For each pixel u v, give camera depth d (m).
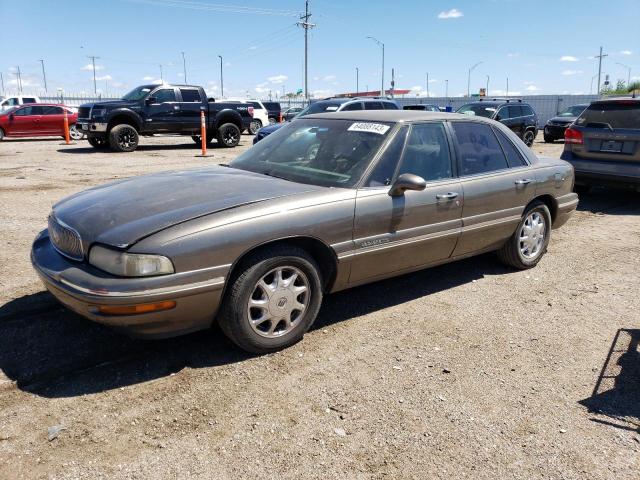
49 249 3.71
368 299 4.73
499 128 5.30
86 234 3.30
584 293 5.04
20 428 2.84
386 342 3.93
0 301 4.38
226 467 2.61
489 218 4.91
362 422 2.99
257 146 4.94
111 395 3.16
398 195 4.11
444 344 3.94
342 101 15.51
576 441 2.90
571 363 3.73
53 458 2.63
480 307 4.64
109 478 2.52
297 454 2.72
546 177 5.46
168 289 3.12
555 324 4.35
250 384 3.32
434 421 3.02
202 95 18.28
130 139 16.86
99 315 3.09
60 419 2.92
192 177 4.16
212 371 3.45
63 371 3.40
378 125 4.43
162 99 17.47
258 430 2.89
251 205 3.52
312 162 4.32
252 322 3.53
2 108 25.97
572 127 8.92
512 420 3.06
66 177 11.12
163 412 3.02
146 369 3.45
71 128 22.92
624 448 2.85
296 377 3.41
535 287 5.16
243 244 3.35
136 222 3.28
